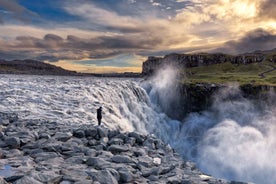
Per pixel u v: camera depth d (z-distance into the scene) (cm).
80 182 732
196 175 908
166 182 820
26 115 1950
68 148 1073
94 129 1304
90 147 1148
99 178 771
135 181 820
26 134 1203
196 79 15950
